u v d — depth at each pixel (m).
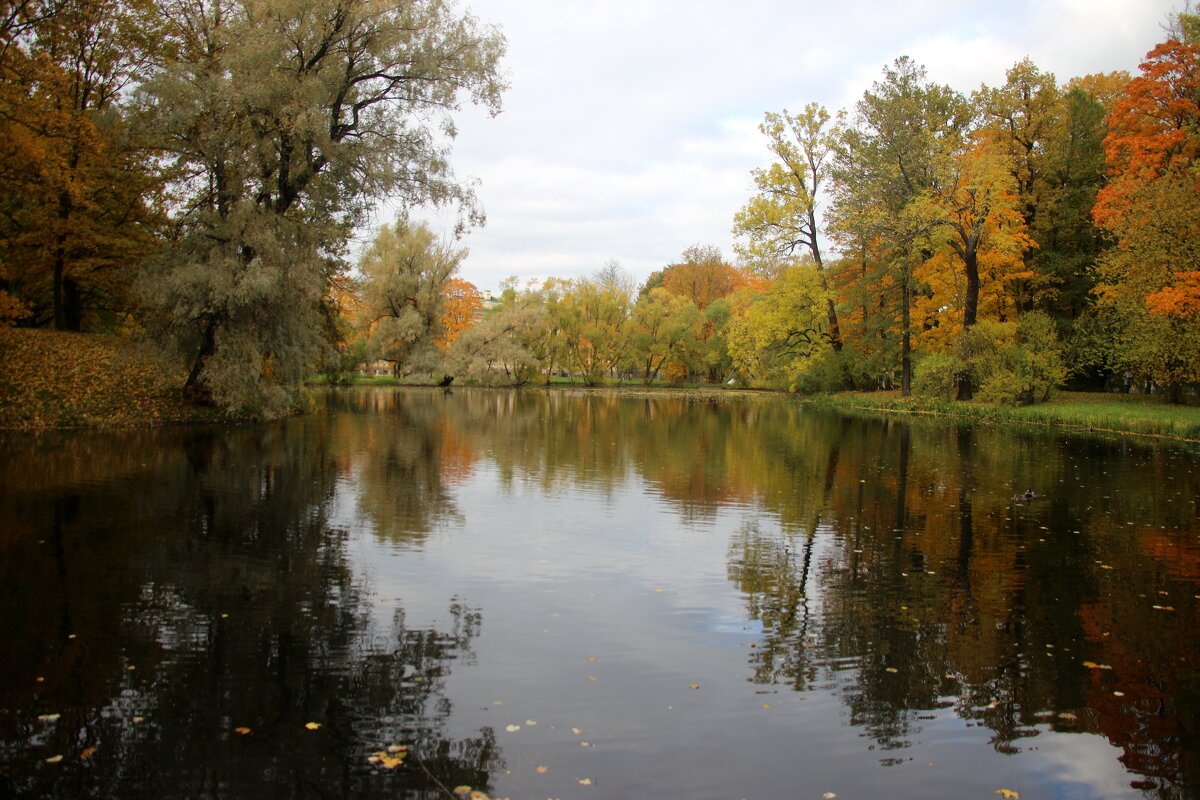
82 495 13.63
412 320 53.81
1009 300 38.78
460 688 6.30
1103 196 30.14
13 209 28.86
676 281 86.12
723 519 12.99
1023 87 38.84
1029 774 5.18
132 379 26.44
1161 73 29.36
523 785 4.90
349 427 27.89
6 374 23.25
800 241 45.56
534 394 55.94
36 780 4.89
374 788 4.84
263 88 23.20
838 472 18.34
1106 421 29.09
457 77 26.89
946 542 11.45
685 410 41.38
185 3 27.84
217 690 6.17
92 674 6.43
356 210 26.91
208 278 23.36
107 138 26.53
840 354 47.72
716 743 5.49
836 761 5.29
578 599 8.63
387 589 8.88
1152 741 5.64
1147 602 8.74
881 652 7.21
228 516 12.41
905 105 36.81
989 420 34.00
